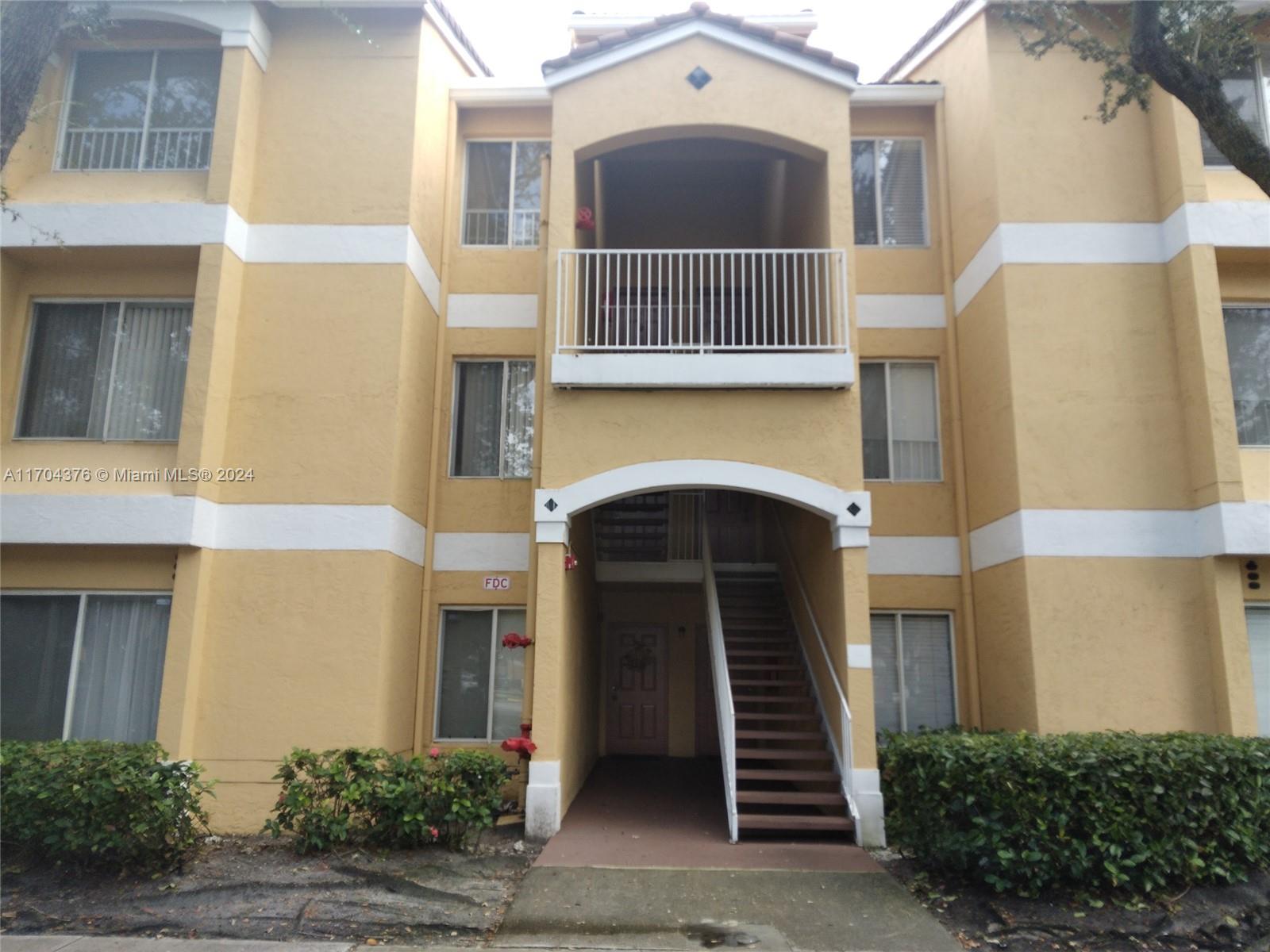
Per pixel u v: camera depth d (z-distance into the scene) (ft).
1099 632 29.78
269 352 31.37
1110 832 21.25
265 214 32.35
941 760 22.81
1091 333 31.63
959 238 36.29
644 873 24.17
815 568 33.01
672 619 45.57
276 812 25.41
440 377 36.01
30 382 31.68
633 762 42.88
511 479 35.60
